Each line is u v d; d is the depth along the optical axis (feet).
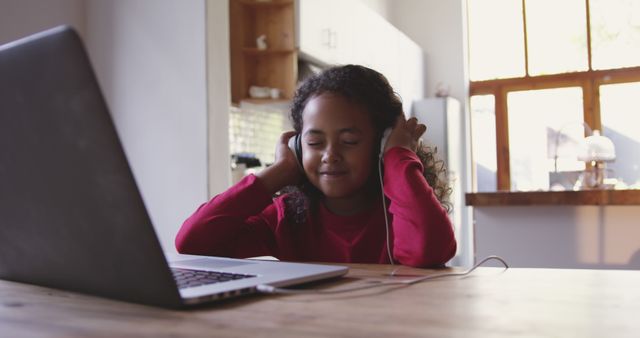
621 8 17.29
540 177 17.97
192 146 7.93
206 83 7.86
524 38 18.35
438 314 1.72
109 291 1.95
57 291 2.21
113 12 8.45
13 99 1.71
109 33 8.47
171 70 8.06
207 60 7.86
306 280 2.27
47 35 1.53
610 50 17.40
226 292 1.92
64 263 2.02
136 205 1.63
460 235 17.25
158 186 8.14
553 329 1.53
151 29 8.20
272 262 2.80
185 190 7.96
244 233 4.00
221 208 3.70
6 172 1.92
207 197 7.81
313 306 1.86
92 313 1.79
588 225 6.91
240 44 10.02
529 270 2.72
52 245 1.99
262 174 3.87
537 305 1.85
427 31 19.19
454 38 18.85
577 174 8.64
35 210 1.93
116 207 1.67
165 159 8.09
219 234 3.63
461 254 17.26
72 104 1.56
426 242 3.16
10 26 7.09
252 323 1.62
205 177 7.84
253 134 10.37
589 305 1.84
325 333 1.49
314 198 4.18
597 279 2.40
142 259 1.75
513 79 18.35
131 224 1.68
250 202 3.75
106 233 1.76
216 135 7.99
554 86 17.90
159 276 1.75
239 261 2.87
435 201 3.34
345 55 12.41
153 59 8.17
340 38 12.14
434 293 2.09
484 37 18.84
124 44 8.38
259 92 9.98
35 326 1.62
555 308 1.80
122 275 1.85
